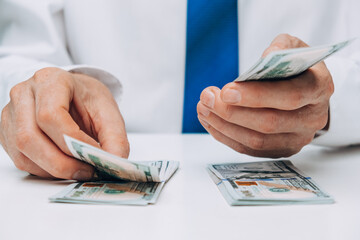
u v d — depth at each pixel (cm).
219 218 44
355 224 41
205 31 125
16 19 130
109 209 48
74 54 139
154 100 133
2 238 38
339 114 86
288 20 129
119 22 131
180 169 72
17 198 53
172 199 52
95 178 61
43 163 59
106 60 132
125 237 38
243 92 58
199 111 68
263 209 47
